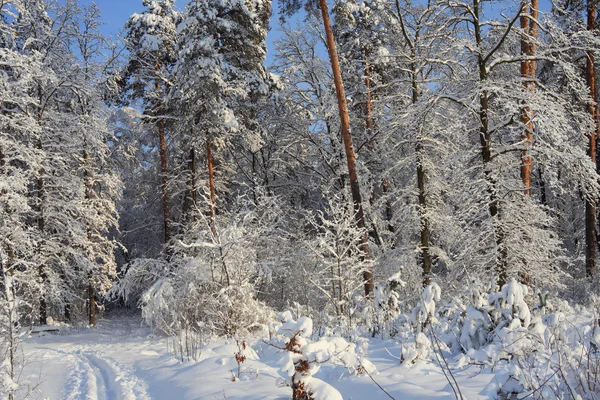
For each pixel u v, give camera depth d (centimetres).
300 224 1959
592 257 1580
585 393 386
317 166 2152
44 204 1894
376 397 461
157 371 754
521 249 1074
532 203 1120
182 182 2162
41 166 1727
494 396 394
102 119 2044
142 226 2783
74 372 844
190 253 1515
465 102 1115
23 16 1847
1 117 1630
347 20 1922
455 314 725
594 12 1584
